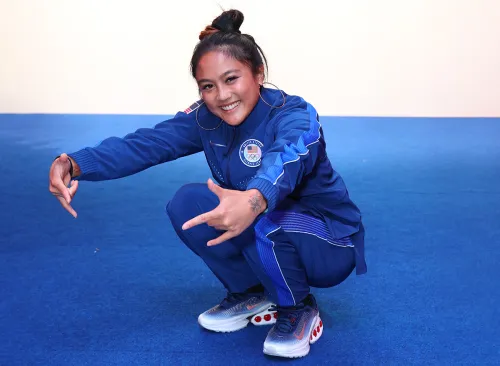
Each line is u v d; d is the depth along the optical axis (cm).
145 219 271
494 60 575
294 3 578
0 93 606
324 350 156
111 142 157
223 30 146
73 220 269
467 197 307
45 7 587
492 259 219
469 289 192
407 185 331
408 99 590
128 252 229
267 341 151
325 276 157
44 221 267
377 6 574
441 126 537
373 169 370
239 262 163
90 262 218
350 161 393
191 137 164
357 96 593
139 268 213
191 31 588
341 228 155
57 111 609
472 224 261
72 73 601
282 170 126
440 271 207
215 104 146
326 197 152
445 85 585
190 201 157
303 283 156
